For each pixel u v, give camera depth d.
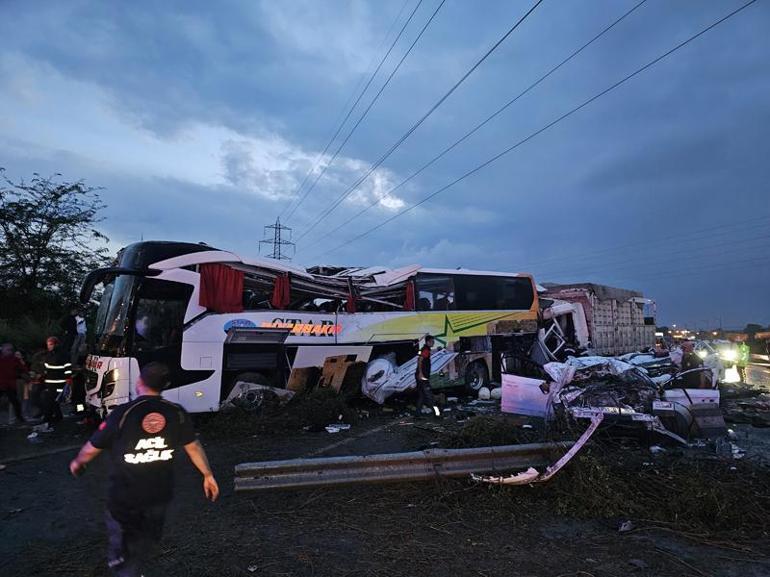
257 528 5.09
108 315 9.73
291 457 7.99
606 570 4.33
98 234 20.53
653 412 8.66
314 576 4.16
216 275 10.13
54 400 10.16
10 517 5.47
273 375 10.81
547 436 7.71
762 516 5.40
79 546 4.73
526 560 4.49
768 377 23.05
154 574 4.16
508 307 15.96
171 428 3.44
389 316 12.96
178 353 9.55
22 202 18.97
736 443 8.79
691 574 4.29
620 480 5.99
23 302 18.56
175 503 5.80
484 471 6.28
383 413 12.13
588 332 19.80
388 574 4.21
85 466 3.36
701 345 19.00
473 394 15.06
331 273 13.71
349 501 5.75
